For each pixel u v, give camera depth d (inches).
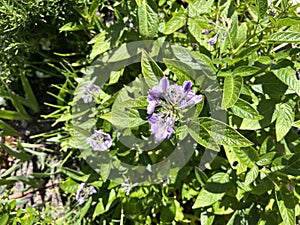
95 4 11.5
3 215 11.6
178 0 14.1
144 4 10.7
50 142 15.8
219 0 11.5
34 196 15.5
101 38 12.0
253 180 10.4
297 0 11.8
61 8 12.8
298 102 11.2
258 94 11.9
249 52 9.6
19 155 14.5
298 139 11.3
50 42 15.1
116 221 13.1
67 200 15.3
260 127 10.5
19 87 16.8
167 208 12.8
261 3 9.4
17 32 13.1
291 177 10.6
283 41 9.2
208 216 12.1
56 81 17.1
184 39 12.4
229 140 9.1
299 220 12.6
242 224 11.4
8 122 16.9
